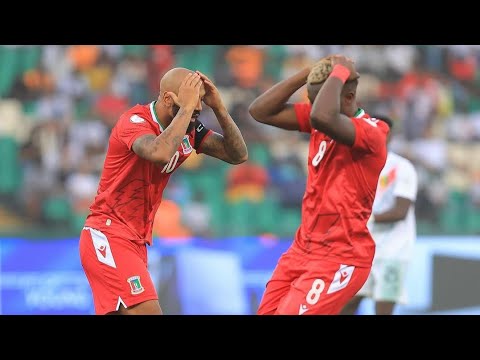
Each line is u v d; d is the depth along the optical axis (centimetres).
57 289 3803
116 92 4812
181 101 1825
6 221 4259
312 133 1830
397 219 2866
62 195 4347
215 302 3869
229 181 4494
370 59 5259
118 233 1917
